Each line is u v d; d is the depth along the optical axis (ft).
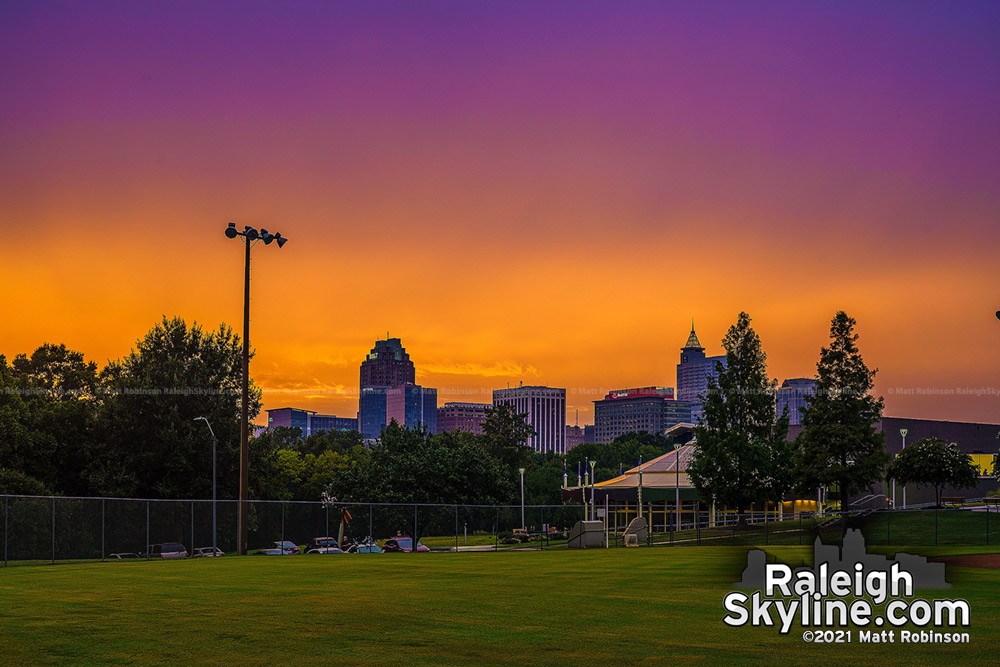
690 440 343.05
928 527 220.64
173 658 47.16
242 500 142.82
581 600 72.28
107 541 152.76
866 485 243.60
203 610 65.41
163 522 160.04
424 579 92.32
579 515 283.59
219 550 164.04
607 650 49.26
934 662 46.01
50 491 227.20
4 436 232.32
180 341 264.52
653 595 76.13
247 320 146.20
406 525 183.42
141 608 66.54
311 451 532.73
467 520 193.88
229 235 143.64
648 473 305.73
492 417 533.55
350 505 177.27
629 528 199.31
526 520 268.21
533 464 567.18
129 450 244.01
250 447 259.39
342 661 46.34
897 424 376.48
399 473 260.83
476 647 50.16
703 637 53.42
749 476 232.73
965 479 266.98
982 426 397.80
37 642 51.70
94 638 53.06
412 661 46.32
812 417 243.81
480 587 83.20
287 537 172.65
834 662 46.01
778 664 45.47
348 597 74.28
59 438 245.65
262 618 61.21
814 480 241.14
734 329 248.52
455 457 266.77
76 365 372.58
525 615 63.00
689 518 288.10
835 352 244.83
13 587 82.43
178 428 245.45
